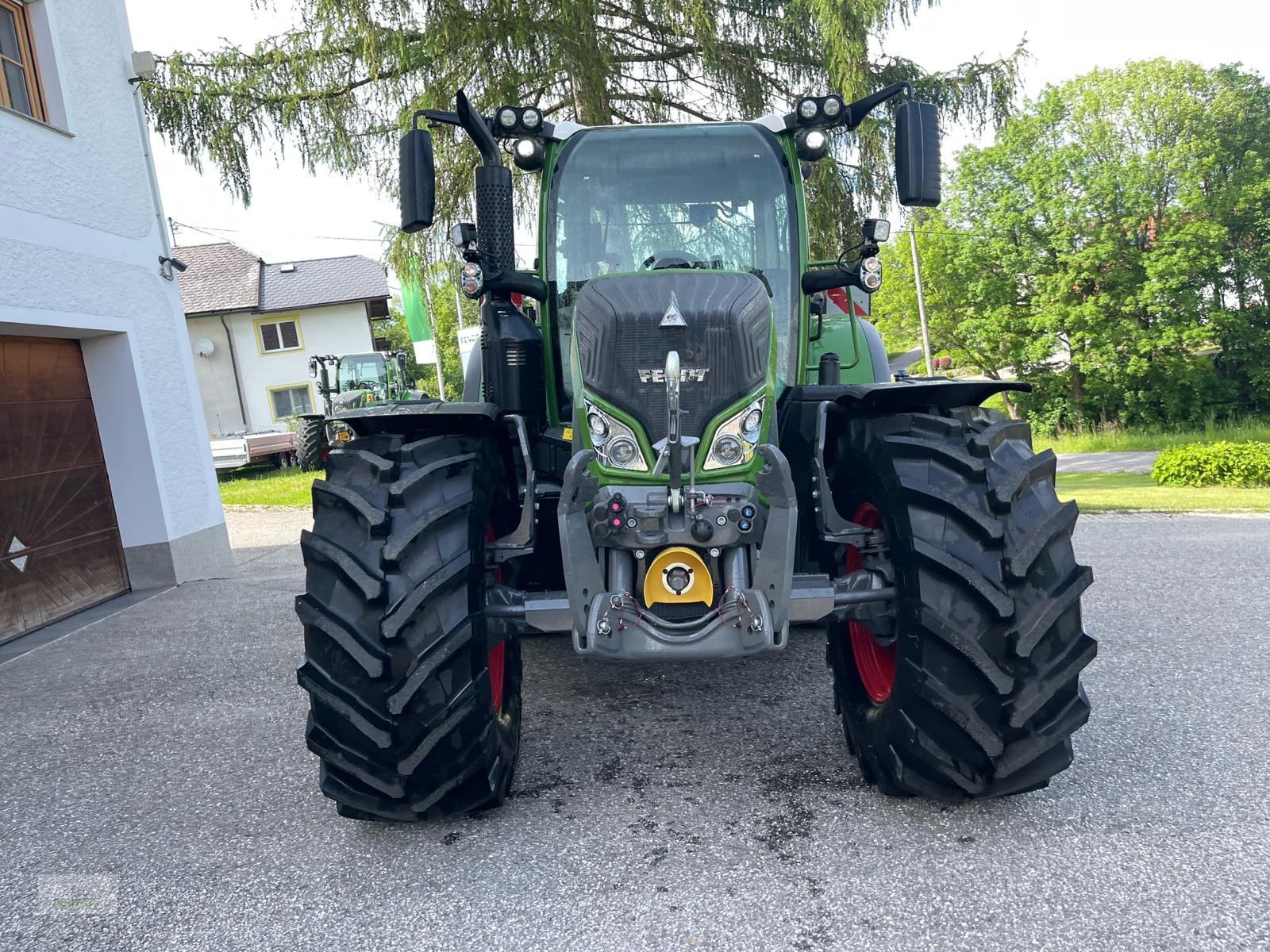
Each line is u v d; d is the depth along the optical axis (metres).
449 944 2.07
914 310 37.62
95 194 6.46
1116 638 4.34
